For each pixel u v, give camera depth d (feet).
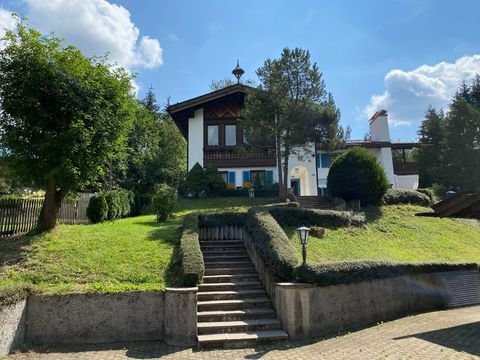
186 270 30.45
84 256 34.42
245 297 33.71
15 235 41.39
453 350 22.80
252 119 70.49
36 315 27.12
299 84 70.08
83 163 39.37
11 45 38.22
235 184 94.48
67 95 38.60
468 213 27.17
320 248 42.42
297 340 27.99
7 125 37.81
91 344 27.12
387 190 69.92
